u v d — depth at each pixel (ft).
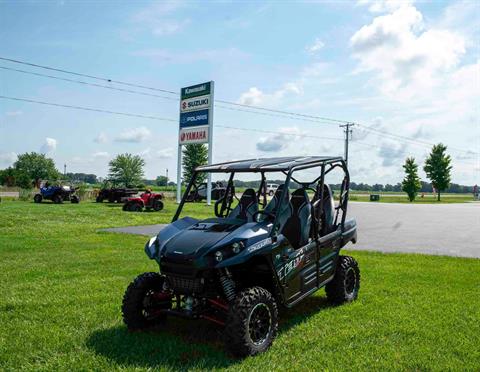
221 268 14.89
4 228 51.90
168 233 16.61
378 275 27.22
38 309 19.62
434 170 226.17
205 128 105.40
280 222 17.47
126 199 80.33
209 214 74.18
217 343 15.34
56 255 33.96
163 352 14.57
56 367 13.60
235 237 14.71
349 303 20.61
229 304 14.34
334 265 19.98
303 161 17.94
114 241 42.27
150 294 16.83
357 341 15.78
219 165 18.48
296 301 16.60
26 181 201.98
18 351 14.92
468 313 19.22
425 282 25.36
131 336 16.07
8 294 22.13
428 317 18.54
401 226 63.62
